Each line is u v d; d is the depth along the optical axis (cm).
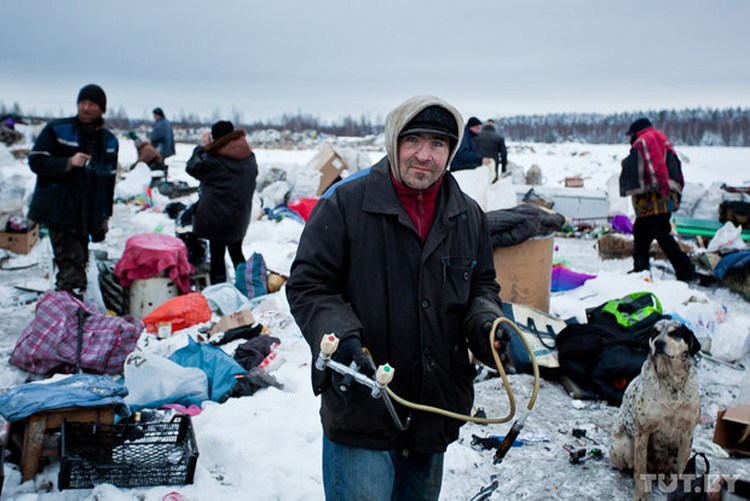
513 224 610
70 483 343
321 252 234
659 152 846
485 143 1357
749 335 596
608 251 1051
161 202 1444
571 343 531
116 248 1009
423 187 232
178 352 514
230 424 422
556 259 923
